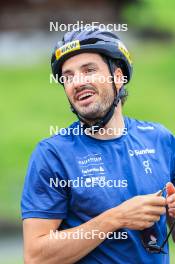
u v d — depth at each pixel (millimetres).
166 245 6520
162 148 6625
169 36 65125
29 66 63344
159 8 50875
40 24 70125
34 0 70438
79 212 6344
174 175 6723
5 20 69688
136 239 6309
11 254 30094
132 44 65438
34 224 6309
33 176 6387
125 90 6578
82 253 6164
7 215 37906
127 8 54094
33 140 46750
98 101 6332
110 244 6277
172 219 6473
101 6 71188
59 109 51625
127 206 6109
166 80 56719
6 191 40344
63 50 6328
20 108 51688
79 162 6367
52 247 6184
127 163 6422
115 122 6504
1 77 59719
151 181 6418
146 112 50656
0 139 46750
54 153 6387
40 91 55000
